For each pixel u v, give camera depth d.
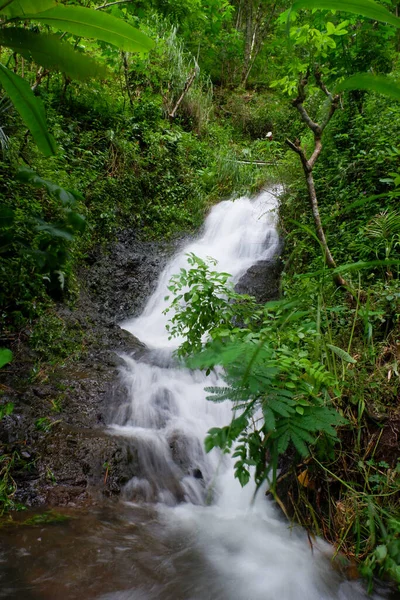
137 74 8.53
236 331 2.37
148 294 5.91
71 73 1.90
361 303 3.04
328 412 1.95
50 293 4.59
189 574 2.12
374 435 2.35
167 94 9.05
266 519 2.67
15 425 3.00
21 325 3.94
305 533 2.42
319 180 5.19
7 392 3.27
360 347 2.70
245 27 15.48
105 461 2.93
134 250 6.40
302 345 2.55
